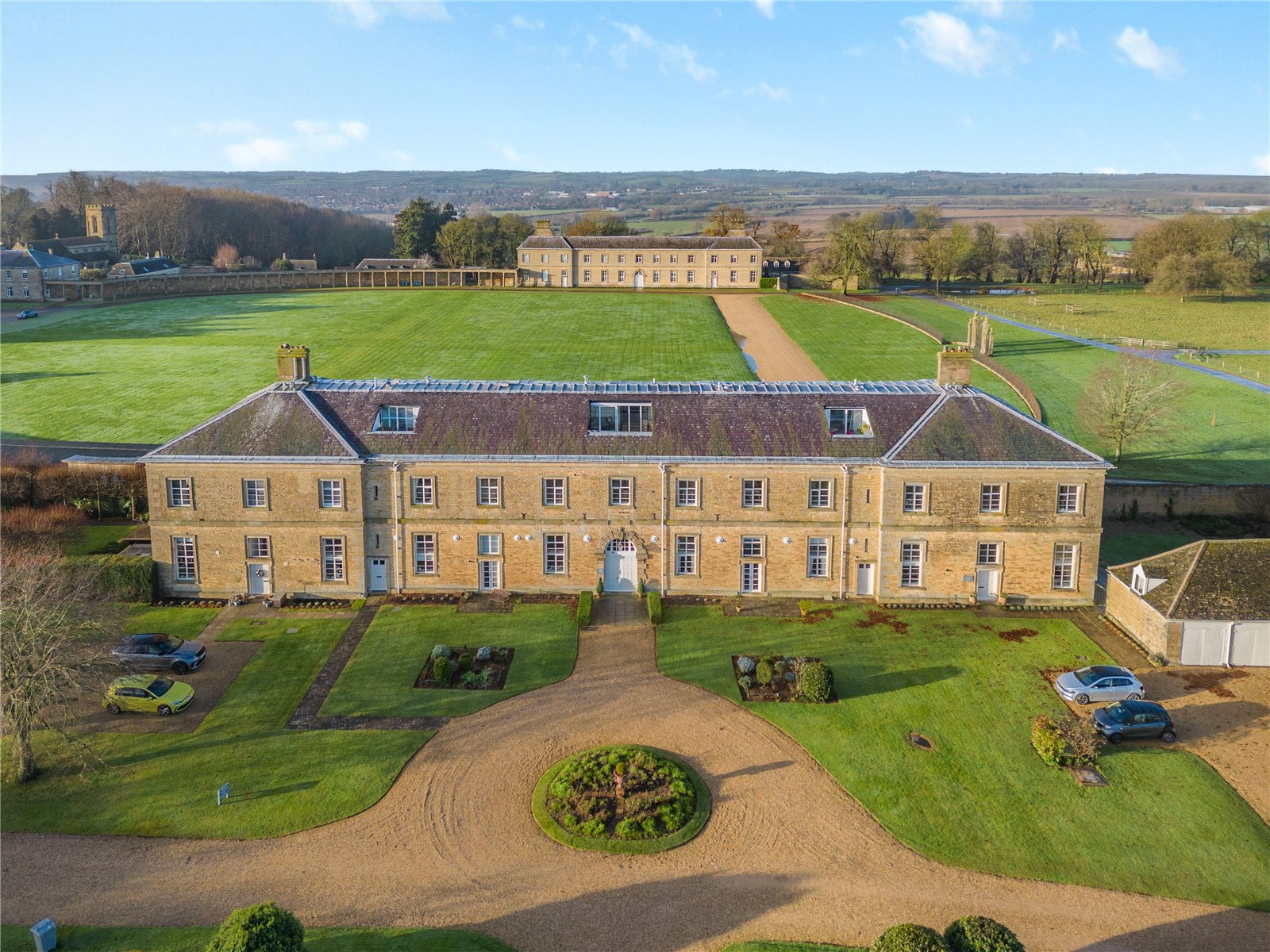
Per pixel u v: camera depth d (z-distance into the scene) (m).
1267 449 98.88
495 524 63.88
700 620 61.44
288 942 31.92
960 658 56.59
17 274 189.62
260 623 60.88
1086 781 45.16
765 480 63.06
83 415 111.94
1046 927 36.56
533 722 50.03
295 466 62.59
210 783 44.75
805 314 173.75
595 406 65.44
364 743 48.03
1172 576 57.81
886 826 42.19
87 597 56.38
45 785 44.62
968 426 63.69
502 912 37.06
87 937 35.25
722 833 41.69
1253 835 41.66
